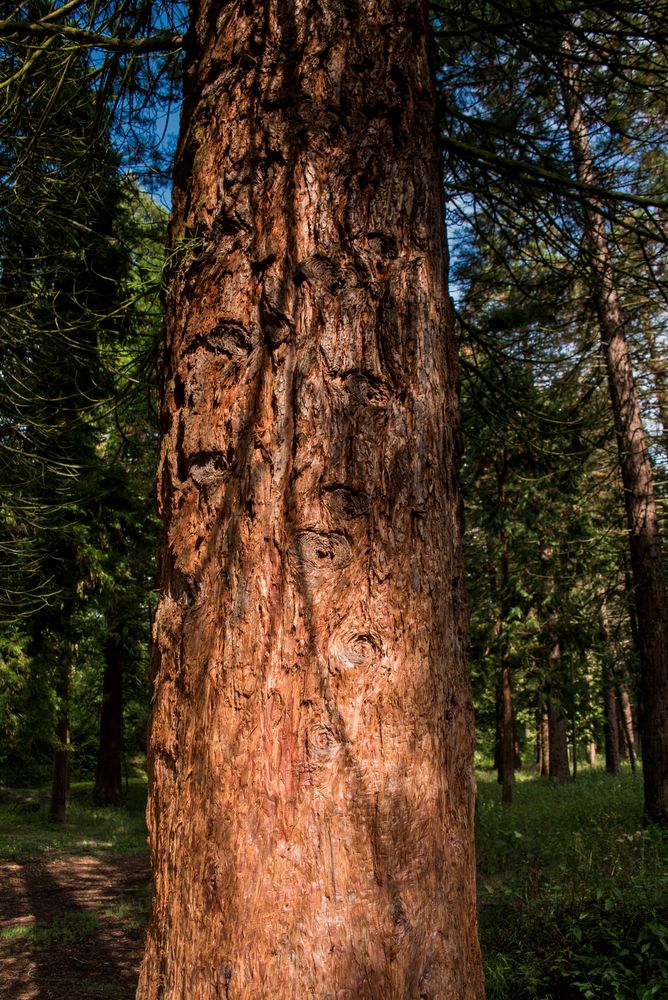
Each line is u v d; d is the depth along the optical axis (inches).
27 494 314.3
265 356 77.5
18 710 514.3
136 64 155.0
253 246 80.6
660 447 481.7
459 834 74.2
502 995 155.5
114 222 192.4
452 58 176.2
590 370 371.9
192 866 69.2
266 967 64.3
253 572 72.9
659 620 365.4
